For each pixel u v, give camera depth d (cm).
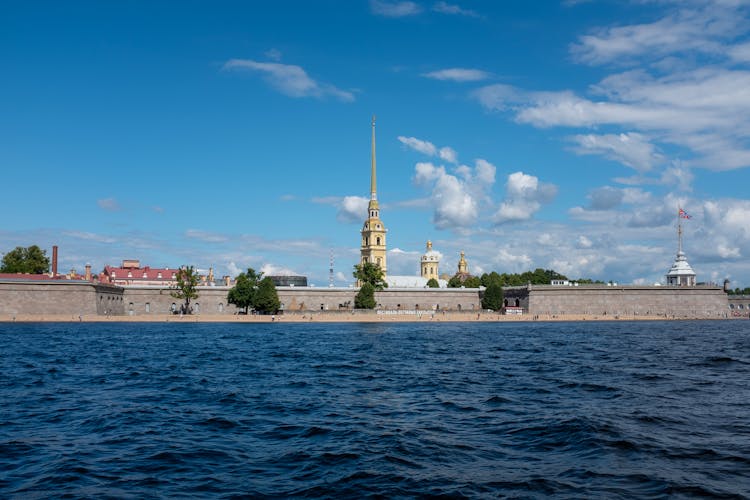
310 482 2203
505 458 2483
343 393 4172
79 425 3150
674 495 2017
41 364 6006
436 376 5078
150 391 4291
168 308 18350
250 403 3778
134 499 2044
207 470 2359
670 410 3388
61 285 15638
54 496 2073
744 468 2302
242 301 17838
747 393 4022
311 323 16212
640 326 15050
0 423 3200
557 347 8238
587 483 2148
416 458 2488
